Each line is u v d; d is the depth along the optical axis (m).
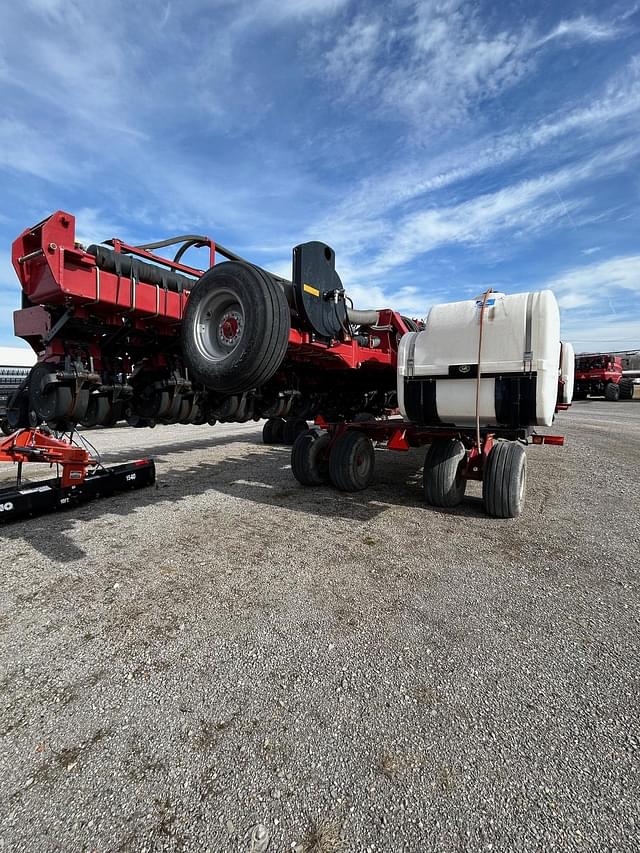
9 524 4.05
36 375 3.97
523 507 4.64
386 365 6.52
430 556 3.38
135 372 4.68
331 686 1.98
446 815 1.40
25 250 3.59
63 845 1.33
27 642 2.31
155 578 3.01
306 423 9.43
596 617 2.53
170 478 5.96
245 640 2.32
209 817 1.41
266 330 3.19
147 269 3.88
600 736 1.70
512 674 2.05
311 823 1.39
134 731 1.75
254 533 3.87
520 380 3.87
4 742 1.69
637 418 14.99
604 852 1.29
